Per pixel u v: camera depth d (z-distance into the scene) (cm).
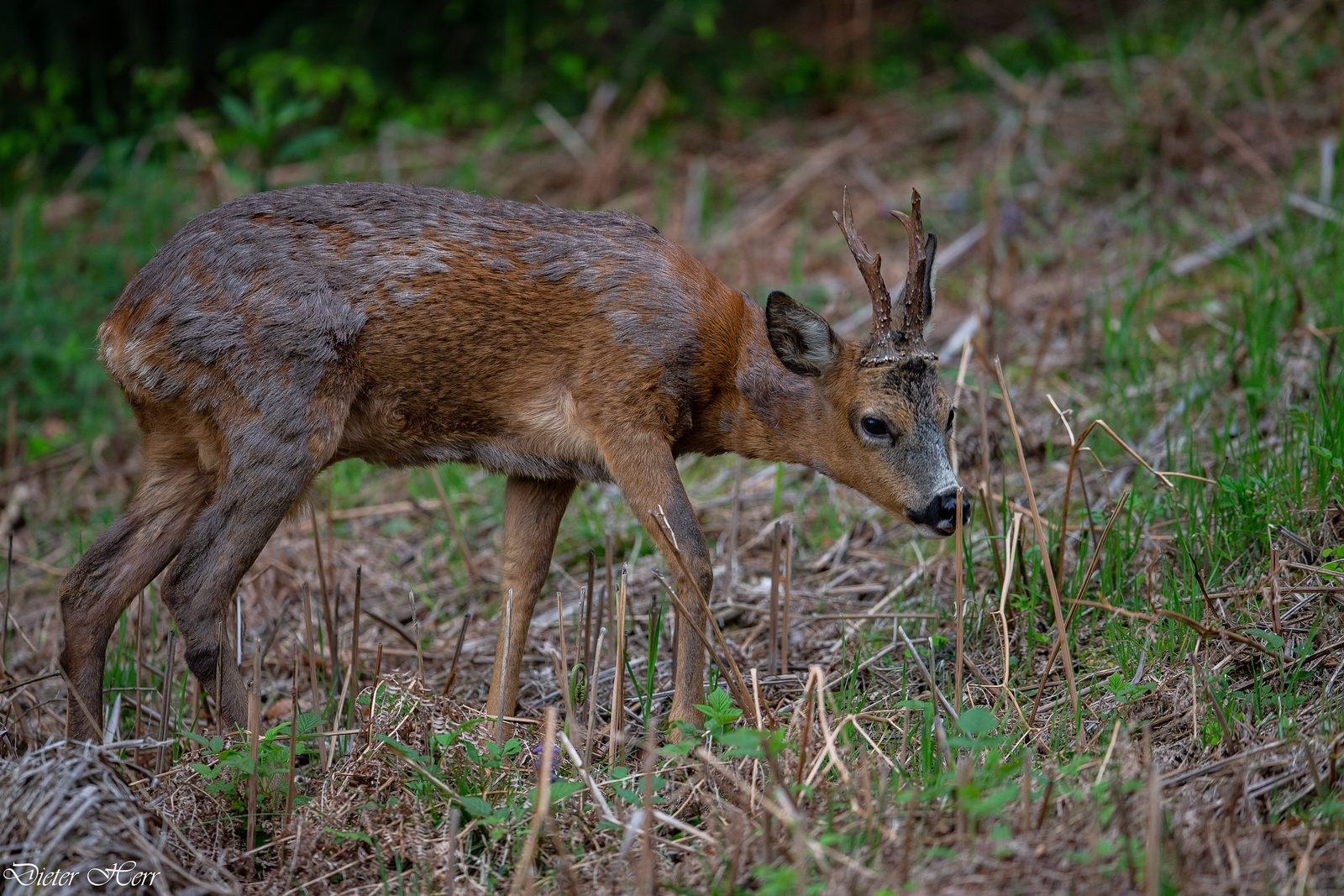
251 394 934
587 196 2084
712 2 2281
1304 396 1226
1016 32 2450
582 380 973
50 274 1803
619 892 708
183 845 773
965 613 1046
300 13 2441
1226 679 874
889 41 2455
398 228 966
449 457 1021
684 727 812
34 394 1655
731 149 2205
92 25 2417
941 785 717
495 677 995
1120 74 2017
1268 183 1719
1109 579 1042
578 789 768
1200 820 697
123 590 968
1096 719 881
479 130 2355
